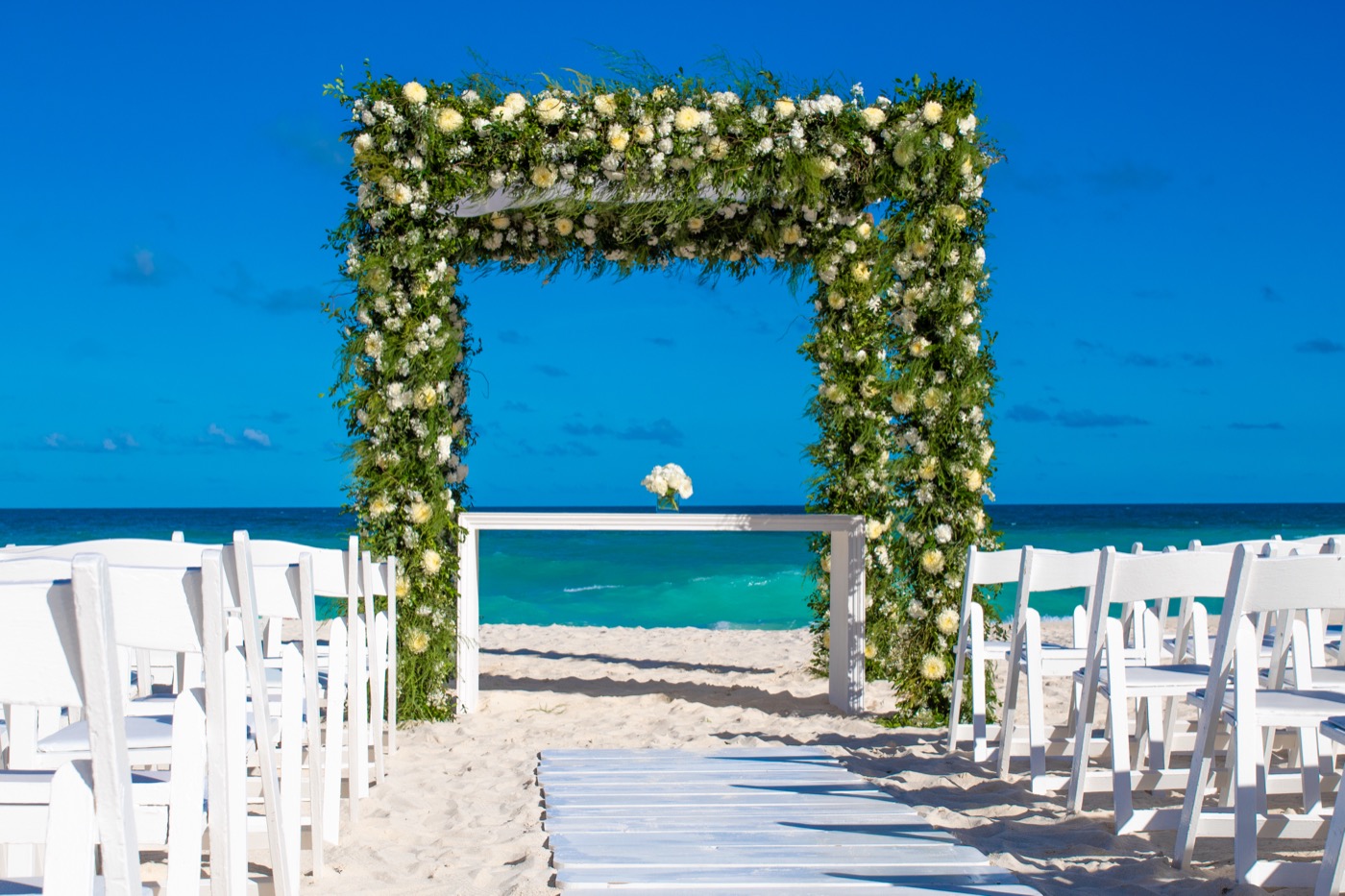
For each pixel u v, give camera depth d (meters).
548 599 17.41
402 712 6.06
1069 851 3.40
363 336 6.09
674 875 3.12
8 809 2.15
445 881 3.24
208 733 2.23
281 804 3.07
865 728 5.92
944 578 5.95
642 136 6.20
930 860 3.28
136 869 1.57
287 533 41.19
